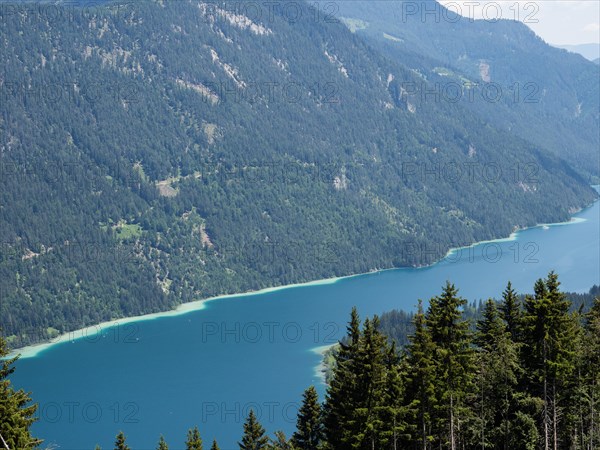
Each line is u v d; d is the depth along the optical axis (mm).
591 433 104312
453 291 100750
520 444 104438
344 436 102250
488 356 103875
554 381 103250
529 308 104500
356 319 104375
